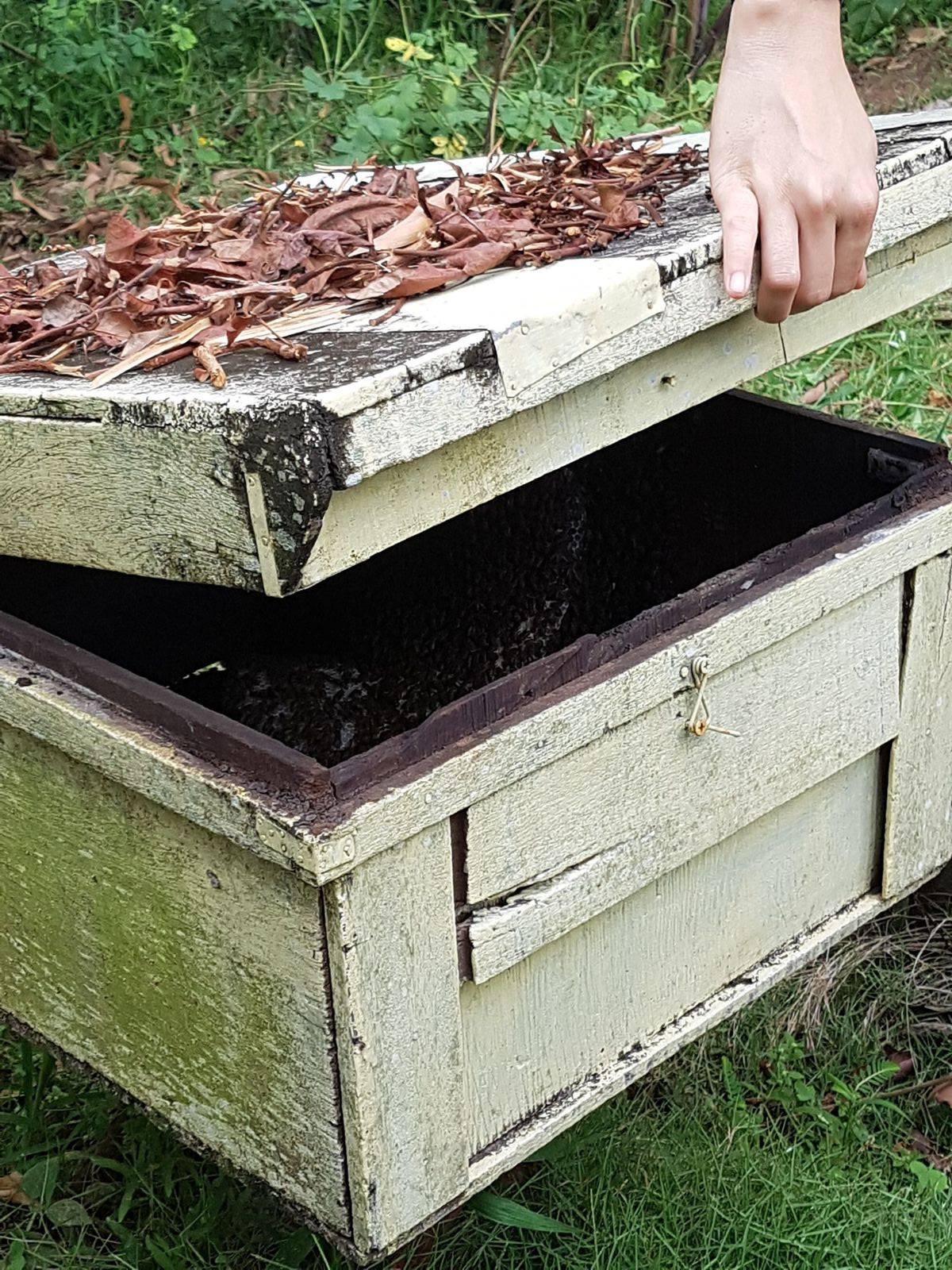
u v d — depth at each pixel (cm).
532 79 324
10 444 131
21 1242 155
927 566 151
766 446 162
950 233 151
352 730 173
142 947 139
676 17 337
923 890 177
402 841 129
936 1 363
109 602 164
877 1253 154
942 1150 164
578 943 141
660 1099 166
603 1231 155
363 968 129
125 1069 145
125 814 136
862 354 253
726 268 135
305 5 323
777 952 155
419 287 135
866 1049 170
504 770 132
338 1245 136
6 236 276
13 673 139
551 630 176
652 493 170
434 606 171
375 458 122
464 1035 137
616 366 131
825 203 136
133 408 124
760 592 142
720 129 139
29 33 319
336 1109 132
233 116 310
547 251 139
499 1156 140
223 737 129
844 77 140
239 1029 135
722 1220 156
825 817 154
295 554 122
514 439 130
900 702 154
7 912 147
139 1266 155
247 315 134
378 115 291
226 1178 158
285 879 129
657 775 140
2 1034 172
